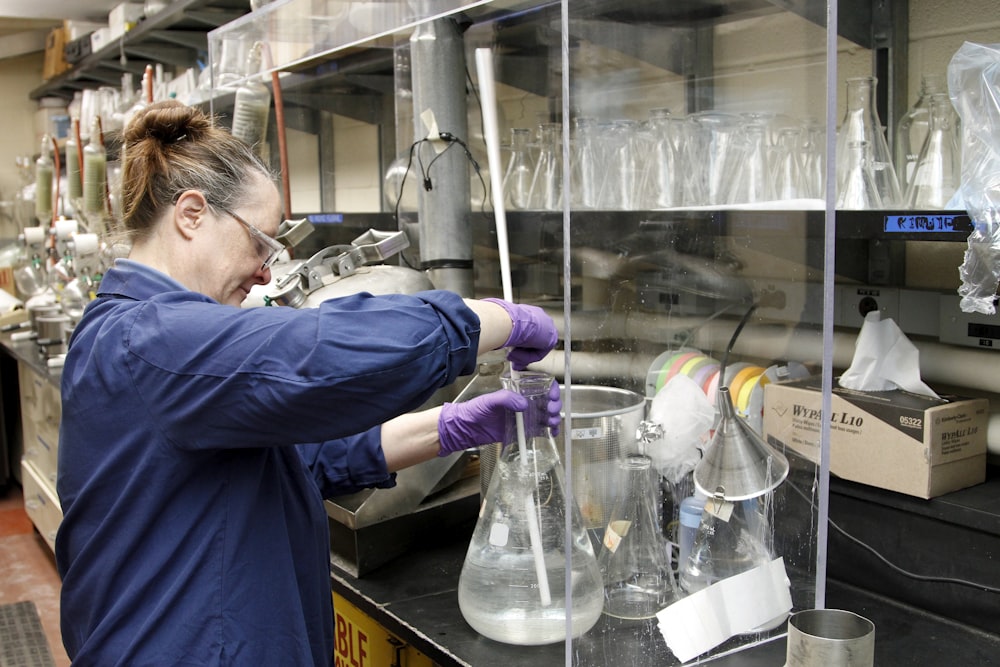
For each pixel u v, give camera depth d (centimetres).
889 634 118
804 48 114
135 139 103
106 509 95
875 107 138
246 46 188
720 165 125
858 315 150
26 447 371
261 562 96
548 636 110
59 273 337
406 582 133
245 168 104
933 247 148
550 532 111
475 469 155
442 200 159
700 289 116
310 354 84
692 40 124
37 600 318
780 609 109
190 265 101
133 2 341
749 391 112
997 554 116
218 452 94
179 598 92
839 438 131
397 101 177
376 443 124
